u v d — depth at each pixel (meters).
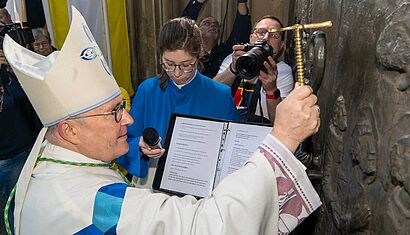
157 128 1.32
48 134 0.81
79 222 0.70
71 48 0.72
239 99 1.56
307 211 0.75
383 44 0.60
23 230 0.76
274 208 0.71
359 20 0.76
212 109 1.31
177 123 1.11
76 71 0.73
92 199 0.72
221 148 1.03
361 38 0.75
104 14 2.81
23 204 0.77
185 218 0.68
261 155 0.72
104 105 0.75
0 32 1.73
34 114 2.03
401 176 0.55
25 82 0.76
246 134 1.01
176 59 1.19
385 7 0.64
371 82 0.69
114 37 2.92
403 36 0.55
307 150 1.13
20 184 0.79
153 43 3.11
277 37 1.65
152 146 1.12
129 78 3.11
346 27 0.85
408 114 0.55
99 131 0.75
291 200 0.74
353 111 0.79
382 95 0.63
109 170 0.83
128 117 0.82
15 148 1.97
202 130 1.07
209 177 1.02
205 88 1.32
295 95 0.72
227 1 2.90
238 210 0.67
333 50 0.97
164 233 0.68
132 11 3.02
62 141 0.78
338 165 0.89
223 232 0.65
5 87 1.90
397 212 0.57
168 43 1.18
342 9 0.89
